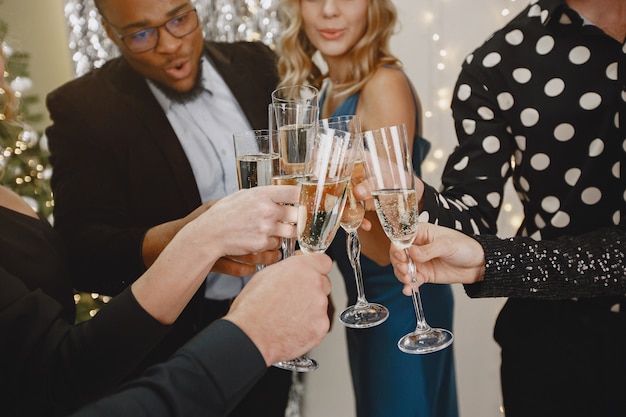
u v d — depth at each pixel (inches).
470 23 95.7
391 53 95.7
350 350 95.2
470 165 65.9
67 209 90.7
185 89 90.0
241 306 37.5
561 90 61.6
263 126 92.8
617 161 60.0
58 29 90.3
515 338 63.6
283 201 47.1
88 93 89.9
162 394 33.8
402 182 46.6
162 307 49.6
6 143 90.0
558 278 54.1
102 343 49.9
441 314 94.9
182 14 88.3
